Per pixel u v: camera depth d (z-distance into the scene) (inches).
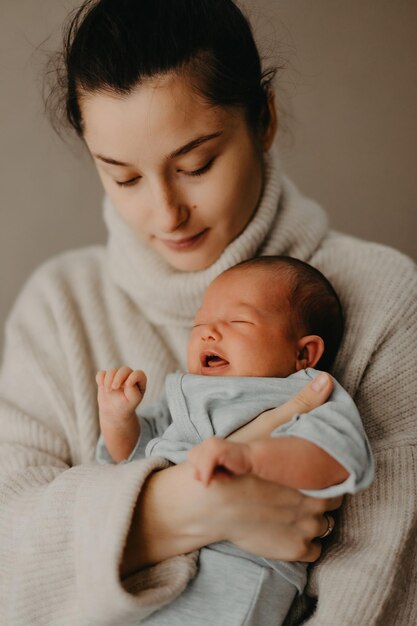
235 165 41.0
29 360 49.5
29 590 35.8
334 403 33.8
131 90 37.5
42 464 44.0
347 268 45.4
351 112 64.2
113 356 49.4
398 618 35.4
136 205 42.5
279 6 61.2
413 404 39.4
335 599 34.1
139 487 34.1
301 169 65.7
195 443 36.9
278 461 29.8
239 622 33.5
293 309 39.8
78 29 40.8
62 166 69.1
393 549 35.1
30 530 36.4
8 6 64.3
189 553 34.8
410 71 63.2
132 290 49.9
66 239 71.0
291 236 46.9
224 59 39.2
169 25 38.2
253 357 38.4
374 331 40.8
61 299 51.8
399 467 37.4
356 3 61.9
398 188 65.9
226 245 44.8
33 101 66.8
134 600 31.5
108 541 32.5
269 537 34.4
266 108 45.5
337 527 38.1
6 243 71.0
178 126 38.1
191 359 40.1
